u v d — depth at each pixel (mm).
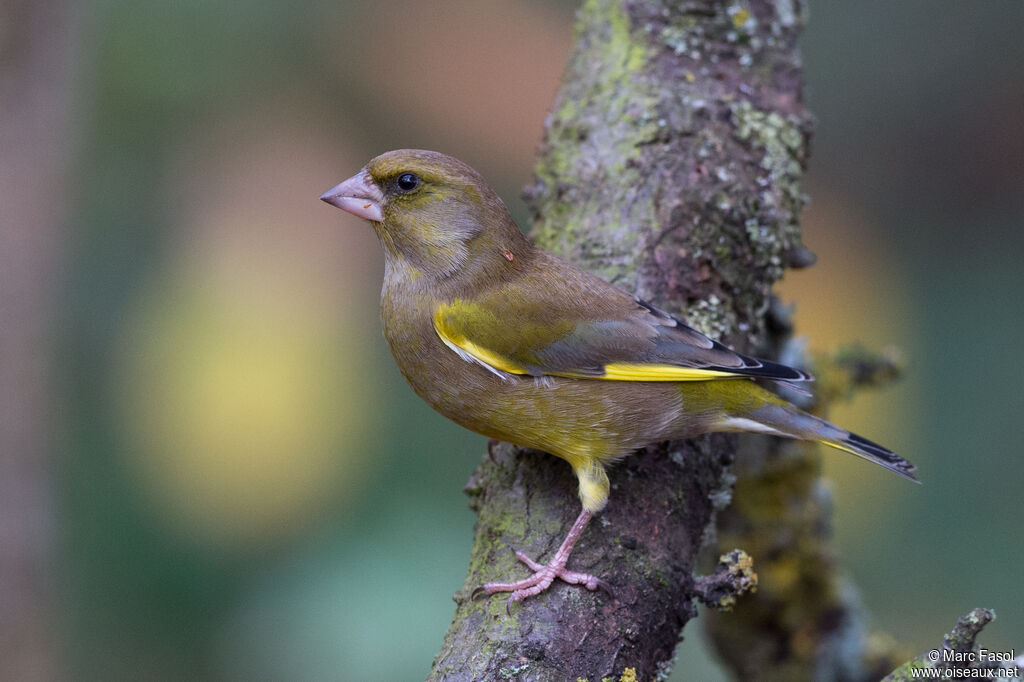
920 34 15008
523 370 7844
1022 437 13070
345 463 12266
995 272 14805
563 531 7523
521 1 15719
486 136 15250
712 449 8414
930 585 12242
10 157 10414
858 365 10227
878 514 12766
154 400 12531
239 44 13062
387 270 8422
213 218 13586
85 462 11742
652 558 7418
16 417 10406
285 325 13586
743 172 9328
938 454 13125
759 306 9250
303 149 14156
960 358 14102
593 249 9055
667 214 9047
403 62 14719
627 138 9484
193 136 13297
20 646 10227
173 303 13039
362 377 13492
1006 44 14789
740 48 9984
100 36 12359
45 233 10656
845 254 15461
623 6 10250
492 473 8219
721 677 11523
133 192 12961
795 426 8117
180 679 10633
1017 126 14875
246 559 11211
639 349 7852
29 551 10352
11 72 10297
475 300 7965
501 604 7051
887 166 15430
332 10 13773
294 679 10281
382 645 10188
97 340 12477
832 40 15203
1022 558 12156
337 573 10633
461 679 6660
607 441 7871
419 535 10992
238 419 12789
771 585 9695
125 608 10898
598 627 6992
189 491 11930
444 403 8211
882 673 9836
